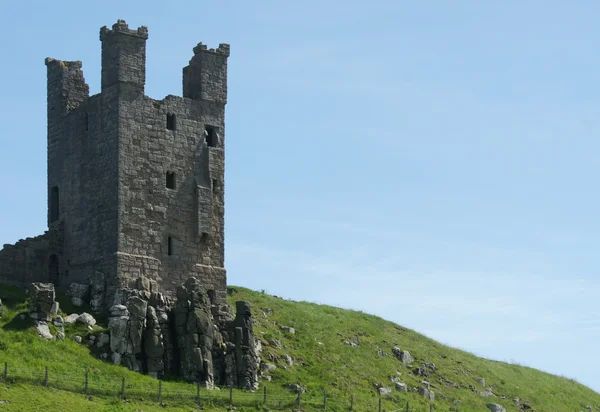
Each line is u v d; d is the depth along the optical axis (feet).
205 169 453.17
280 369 449.06
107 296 431.02
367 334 515.09
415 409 459.73
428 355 520.01
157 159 444.14
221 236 454.40
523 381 547.49
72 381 387.55
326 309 533.14
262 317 490.49
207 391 410.11
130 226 435.53
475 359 549.13
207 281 448.24
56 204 461.37
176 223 444.55
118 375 402.72
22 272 442.91
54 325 411.75
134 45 444.14
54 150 462.60
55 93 465.47
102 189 440.45
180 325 423.64
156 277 437.58
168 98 449.48
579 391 569.23
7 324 404.36
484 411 488.02
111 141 439.63
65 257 451.12
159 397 395.55
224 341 433.07
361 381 467.11
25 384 376.27
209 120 457.27
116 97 440.04
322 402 431.02
